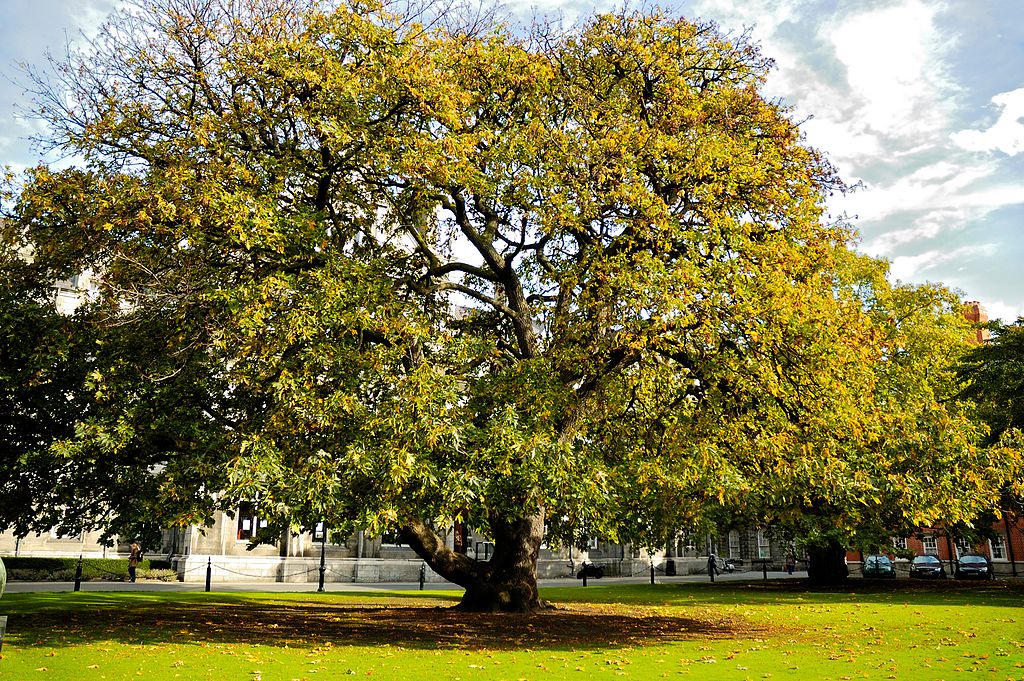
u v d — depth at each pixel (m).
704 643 13.22
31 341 13.23
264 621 15.48
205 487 12.44
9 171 13.91
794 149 16.34
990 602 22.14
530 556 17.88
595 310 14.21
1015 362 28.00
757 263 13.78
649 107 16.91
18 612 15.69
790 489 13.35
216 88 14.44
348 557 37.66
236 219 12.30
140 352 13.63
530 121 15.60
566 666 10.46
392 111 14.55
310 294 12.80
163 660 10.44
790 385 13.14
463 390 15.62
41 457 12.66
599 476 12.53
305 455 12.16
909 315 34.25
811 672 10.12
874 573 41.09
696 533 25.80
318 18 14.23
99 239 13.44
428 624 15.20
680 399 14.55
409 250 19.45
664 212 13.69
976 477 13.43
